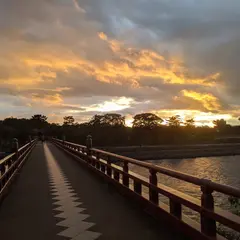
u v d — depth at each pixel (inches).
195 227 186.9
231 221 146.9
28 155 1085.1
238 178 1459.2
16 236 214.1
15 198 354.6
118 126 4953.3
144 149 3649.1
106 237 207.3
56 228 231.5
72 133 4456.2
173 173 212.1
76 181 491.8
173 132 4963.1
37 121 5413.4
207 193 171.2
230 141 4955.7
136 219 251.0
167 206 244.1
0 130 4247.0
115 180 406.6
